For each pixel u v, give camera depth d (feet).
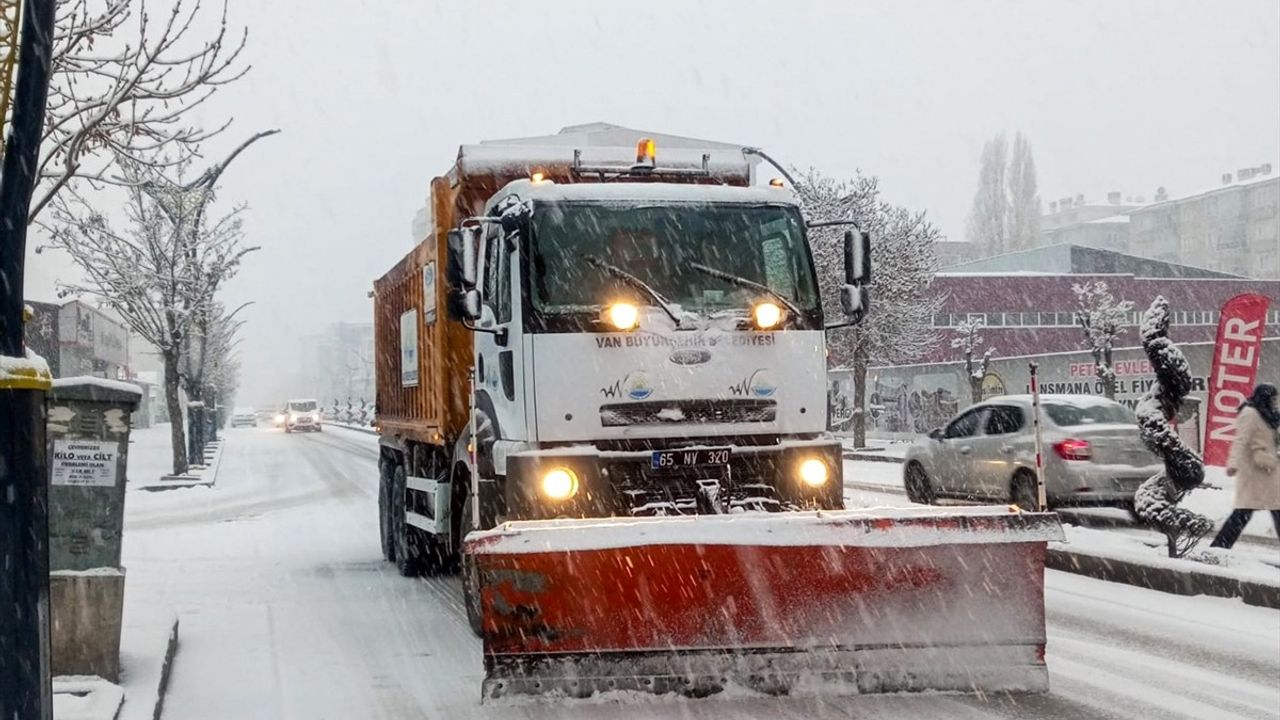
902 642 20.56
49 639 14.15
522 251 25.27
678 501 24.63
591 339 25.02
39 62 14.10
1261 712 20.62
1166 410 35.29
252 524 59.98
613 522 20.36
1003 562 20.88
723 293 26.16
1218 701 21.36
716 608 20.33
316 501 74.13
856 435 121.60
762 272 26.61
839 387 158.40
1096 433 46.11
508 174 31.27
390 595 35.45
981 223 315.17
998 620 20.81
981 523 20.59
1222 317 54.08
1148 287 189.06
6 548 13.66
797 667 20.40
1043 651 20.93
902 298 124.26
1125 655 25.26
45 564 14.06
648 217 26.21
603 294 25.43
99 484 21.81
